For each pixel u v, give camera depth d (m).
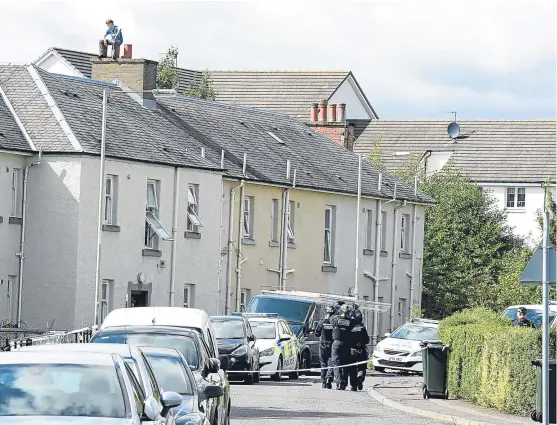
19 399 24.78
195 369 39.25
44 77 96.44
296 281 114.75
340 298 95.81
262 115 126.81
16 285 88.19
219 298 103.56
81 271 88.12
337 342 69.12
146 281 94.19
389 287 129.88
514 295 136.12
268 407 55.38
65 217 88.19
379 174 130.25
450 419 50.34
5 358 26.30
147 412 25.23
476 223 150.00
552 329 49.59
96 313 84.56
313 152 125.75
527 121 176.88
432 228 146.25
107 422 23.92
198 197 100.00
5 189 86.94
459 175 155.00
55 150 88.50
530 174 169.88
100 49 112.94
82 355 26.64
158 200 95.81
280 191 112.62
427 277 142.88
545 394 36.94
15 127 89.94
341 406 57.28
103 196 87.50
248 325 74.50
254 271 108.81
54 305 87.88
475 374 57.12
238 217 106.25
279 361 78.88
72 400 24.88
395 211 131.38
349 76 182.50
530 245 157.38
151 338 39.97
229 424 45.06
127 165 92.38
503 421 48.69
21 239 88.38
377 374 90.75
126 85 109.94
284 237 112.56
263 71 181.50
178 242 97.50
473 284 143.25
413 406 55.84
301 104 176.62
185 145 105.00
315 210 117.81
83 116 94.25
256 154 114.75
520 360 50.94
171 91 86.75
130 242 92.56
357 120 181.62
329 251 120.62
